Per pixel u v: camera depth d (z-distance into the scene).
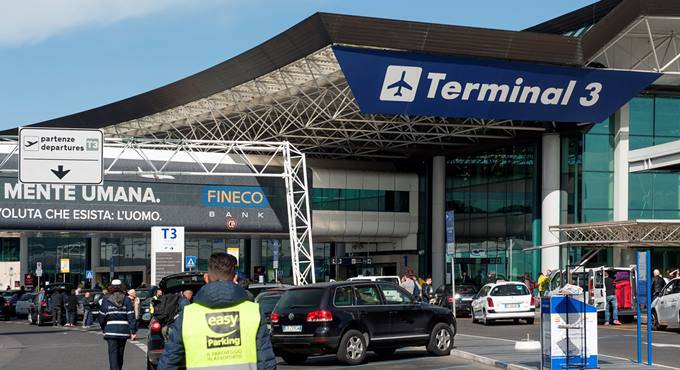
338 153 60.19
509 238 51.81
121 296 16.80
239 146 40.09
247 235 49.25
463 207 56.78
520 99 41.72
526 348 21.30
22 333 35.91
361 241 61.78
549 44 39.66
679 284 28.72
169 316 17.11
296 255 41.69
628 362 17.77
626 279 34.03
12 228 43.00
